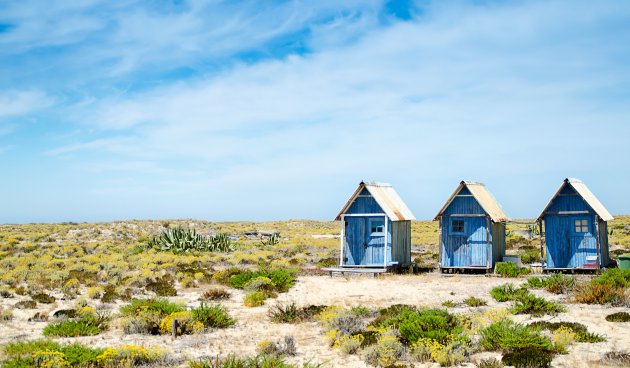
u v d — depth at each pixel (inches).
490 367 463.5
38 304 901.8
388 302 860.0
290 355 563.2
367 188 1244.5
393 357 517.7
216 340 637.9
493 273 1178.6
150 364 524.7
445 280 1091.9
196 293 1020.5
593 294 761.0
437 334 548.7
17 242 2252.7
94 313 795.4
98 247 2068.2
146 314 711.1
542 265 1191.6
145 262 1534.2
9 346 556.4
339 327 649.0
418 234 2790.4
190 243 1962.4
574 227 1155.9
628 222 2938.0
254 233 2861.7
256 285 1011.3
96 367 504.4
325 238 2753.4
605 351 506.6
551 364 474.0
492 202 1277.1
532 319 659.4
